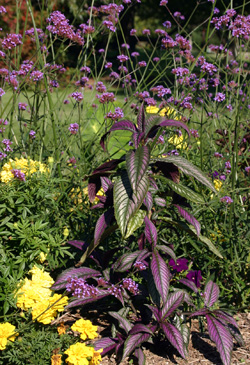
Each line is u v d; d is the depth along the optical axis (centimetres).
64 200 336
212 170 353
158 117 270
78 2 998
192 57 367
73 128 345
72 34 338
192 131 363
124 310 276
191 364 263
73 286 237
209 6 1605
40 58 351
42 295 263
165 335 274
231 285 329
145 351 275
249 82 358
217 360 266
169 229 335
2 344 230
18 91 343
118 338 263
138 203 238
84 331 244
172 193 286
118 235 318
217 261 312
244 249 323
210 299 281
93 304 314
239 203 347
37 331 256
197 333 292
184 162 260
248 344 281
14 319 268
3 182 304
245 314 309
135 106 382
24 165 315
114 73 419
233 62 424
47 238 270
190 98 360
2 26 816
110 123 388
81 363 226
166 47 374
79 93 349
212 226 338
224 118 397
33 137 360
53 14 337
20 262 274
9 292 254
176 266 298
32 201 281
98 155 377
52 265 291
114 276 278
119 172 266
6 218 270
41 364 233
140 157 237
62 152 385
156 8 1755
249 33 328
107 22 393
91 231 327
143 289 287
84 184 337
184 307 293
